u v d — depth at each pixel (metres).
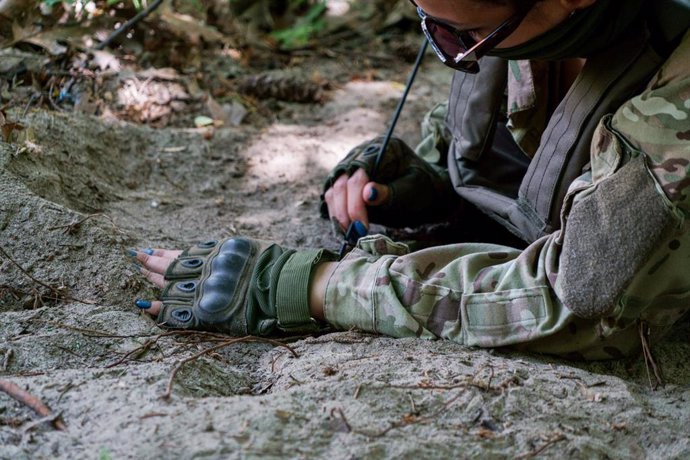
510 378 1.59
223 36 3.67
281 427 1.38
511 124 1.99
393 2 4.30
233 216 2.53
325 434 1.38
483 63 2.08
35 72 2.78
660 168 1.53
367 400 1.49
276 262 1.84
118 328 1.76
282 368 1.69
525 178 1.92
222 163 2.79
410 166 2.32
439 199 2.36
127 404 1.43
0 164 2.14
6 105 2.50
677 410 1.59
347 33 4.12
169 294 1.86
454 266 1.77
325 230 2.50
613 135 1.60
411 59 3.90
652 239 1.53
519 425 1.48
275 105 3.25
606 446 1.45
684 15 1.63
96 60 2.96
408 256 1.80
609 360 1.74
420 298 1.75
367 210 2.28
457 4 1.55
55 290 1.85
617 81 1.70
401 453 1.35
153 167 2.69
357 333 1.78
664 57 1.66
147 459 1.27
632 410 1.55
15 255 1.91
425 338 1.75
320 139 3.02
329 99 3.37
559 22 1.59
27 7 2.83
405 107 3.34
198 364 1.62
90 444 1.32
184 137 2.86
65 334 1.70
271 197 2.67
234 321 1.80
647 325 1.70
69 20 2.99
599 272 1.56
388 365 1.63
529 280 1.68
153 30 3.16
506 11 1.55
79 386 1.48
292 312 1.79
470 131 2.14
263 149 2.91
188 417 1.38
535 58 1.70
